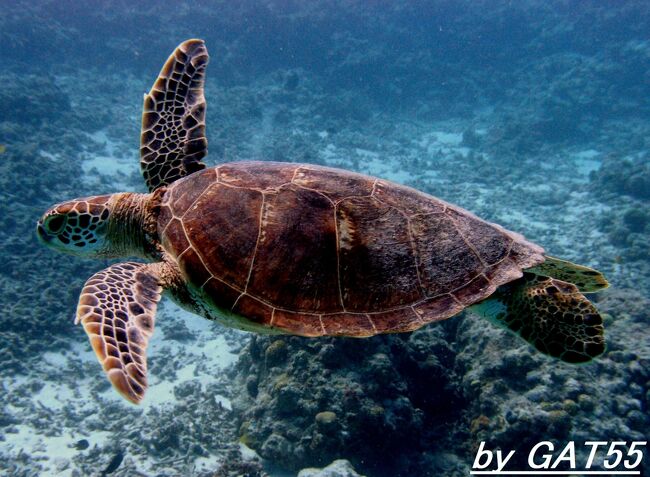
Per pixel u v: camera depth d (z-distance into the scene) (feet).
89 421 34.65
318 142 99.35
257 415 28.73
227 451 28.68
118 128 89.30
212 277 12.17
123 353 10.05
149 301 12.09
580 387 24.77
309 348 28.84
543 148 104.63
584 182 85.97
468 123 123.95
